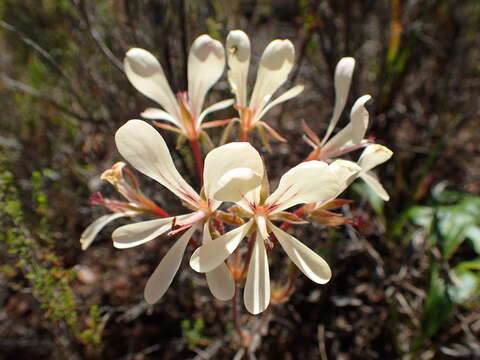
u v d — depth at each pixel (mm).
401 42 166
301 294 140
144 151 72
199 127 94
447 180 173
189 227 79
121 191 87
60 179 161
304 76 182
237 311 111
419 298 138
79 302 136
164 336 141
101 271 151
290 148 170
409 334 136
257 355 134
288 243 73
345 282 146
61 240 146
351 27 168
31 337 138
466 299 130
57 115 169
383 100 170
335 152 88
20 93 169
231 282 69
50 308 111
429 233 132
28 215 145
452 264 150
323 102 187
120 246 74
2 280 120
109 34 156
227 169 64
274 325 139
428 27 181
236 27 165
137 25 149
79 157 173
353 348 136
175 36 148
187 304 143
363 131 77
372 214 159
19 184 153
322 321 139
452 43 181
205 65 94
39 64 172
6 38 186
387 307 136
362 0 172
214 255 68
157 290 73
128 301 144
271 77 91
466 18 189
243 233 72
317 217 82
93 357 135
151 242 151
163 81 94
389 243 149
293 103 188
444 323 135
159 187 145
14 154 160
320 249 134
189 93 96
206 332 139
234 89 93
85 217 155
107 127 157
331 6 168
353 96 168
